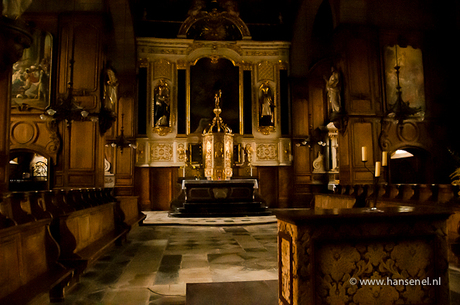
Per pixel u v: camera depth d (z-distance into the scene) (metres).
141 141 16.42
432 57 12.41
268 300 3.74
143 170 16.34
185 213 13.39
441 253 3.03
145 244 7.88
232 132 17.05
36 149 10.98
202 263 6.01
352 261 2.89
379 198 8.04
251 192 14.46
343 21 11.58
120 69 16.23
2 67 4.31
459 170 6.83
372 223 2.93
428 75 12.30
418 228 3.01
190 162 16.47
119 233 7.43
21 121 11.12
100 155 11.27
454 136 12.24
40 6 11.55
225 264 5.93
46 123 11.10
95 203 6.92
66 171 10.91
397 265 2.96
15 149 10.98
